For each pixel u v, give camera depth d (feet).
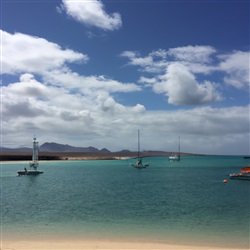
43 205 124.88
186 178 280.72
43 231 79.92
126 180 260.21
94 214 104.17
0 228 83.41
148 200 139.44
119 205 124.67
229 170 418.31
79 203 130.41
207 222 91.25
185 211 110.32
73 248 63.82
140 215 102.47
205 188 194.49
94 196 154.71
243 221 92.68
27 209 114.93
